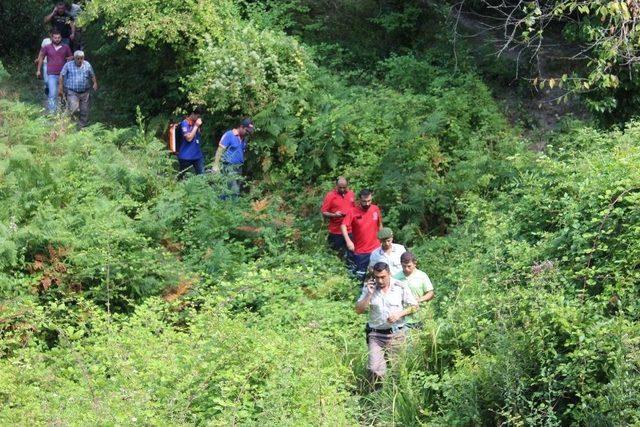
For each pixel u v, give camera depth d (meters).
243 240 15.41
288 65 19.55
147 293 12.86
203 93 18.33
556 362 9.39
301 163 18.33
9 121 16.73
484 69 20.88
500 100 20.33
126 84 20.81
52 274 12.40
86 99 19.61
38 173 14.09
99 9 19.55
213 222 14.85
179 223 15.02
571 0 14.06
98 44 21.44
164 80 19.84
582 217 10.58
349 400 10.03
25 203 13.41
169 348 9.75
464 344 10.63
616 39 13.23
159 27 18.84
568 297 9.80
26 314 11.34
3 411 8.59
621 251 9.77
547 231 11.34
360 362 11.16
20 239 12.49
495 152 17.53
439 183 17.00
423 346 10.80
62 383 9.57
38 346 10.84
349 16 22.94
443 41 21.59
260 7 22.14
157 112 20.55
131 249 13.30
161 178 15.83
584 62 20.33
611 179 10.57
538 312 9.57
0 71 19.88
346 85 20.69
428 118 18.06
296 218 16.64
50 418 8.32
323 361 10.33
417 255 15.24
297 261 14.73
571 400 9.38
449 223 16.64
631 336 8.80
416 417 9.96
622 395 8.42
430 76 20.53
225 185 15.98
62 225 13.00
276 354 9.66
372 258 13.20
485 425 9.64
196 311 12.59
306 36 22.48
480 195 16.55
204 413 9.02
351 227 15.22
